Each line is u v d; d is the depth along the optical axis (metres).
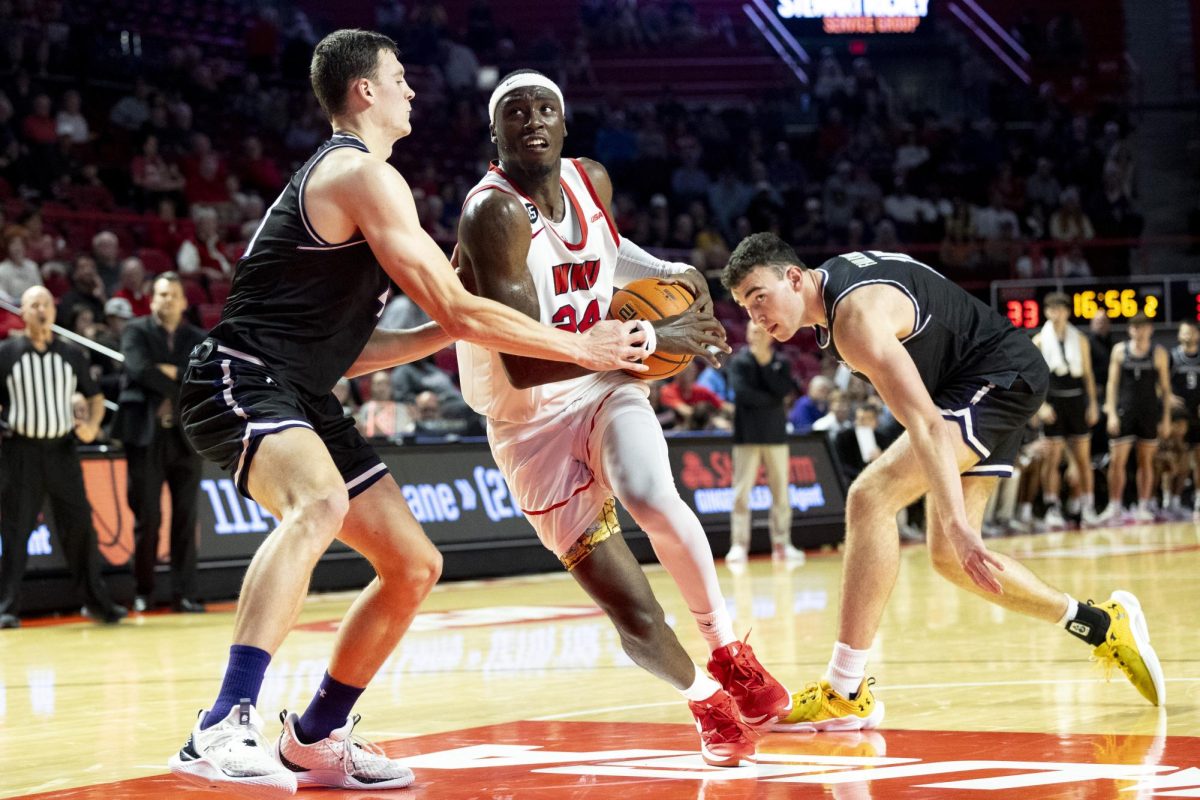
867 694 3.68
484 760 3.35
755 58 22.12
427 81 19.28
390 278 3.09
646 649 3.26
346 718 3.16
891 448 3.83
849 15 22.50
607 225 3.59
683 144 19.61
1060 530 12.92
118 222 13.75
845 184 19.17
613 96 20.61
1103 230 19.12
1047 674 4.49
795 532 11.97
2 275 11.20
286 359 3.00
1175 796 2.64
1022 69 22.83
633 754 3.36
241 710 2.68
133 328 8.08
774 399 10.79
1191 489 15.54
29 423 7.56
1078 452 13.06
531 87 3.41
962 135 20.42
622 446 3.23
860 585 3.68
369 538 3.11
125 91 16.17
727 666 3.23
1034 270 18.00
